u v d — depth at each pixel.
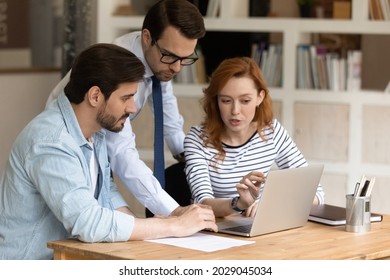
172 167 4.75
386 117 6.91
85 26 7.12
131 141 4.31
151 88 4.65
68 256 3.52
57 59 7.64
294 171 3.84
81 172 3.57
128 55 3.64
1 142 7.16
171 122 5.06
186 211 3.76
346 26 6.89
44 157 3.53
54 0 7.54
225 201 4.14
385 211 6.95
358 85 7.09
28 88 7.38
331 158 7.09
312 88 7.17
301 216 4.04
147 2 7.74
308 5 7.43
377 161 6.96
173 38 4.20
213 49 7.50
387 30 6.79
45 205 3.68
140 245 3.49
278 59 7.25
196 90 7.34
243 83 4.30
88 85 3.58
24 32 7.27
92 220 3.48
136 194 4.25
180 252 3.38
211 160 4.48
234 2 7.27
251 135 4.52
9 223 3.70
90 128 3.70
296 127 7.15
